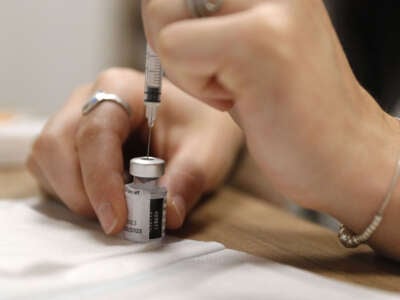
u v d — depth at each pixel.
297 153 0.34
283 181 0.36
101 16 1.42
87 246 0.39
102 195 0.41
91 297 0.30
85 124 0.46
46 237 0.41
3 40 1.31
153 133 0.51
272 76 0.31
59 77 1.40
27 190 0.62
